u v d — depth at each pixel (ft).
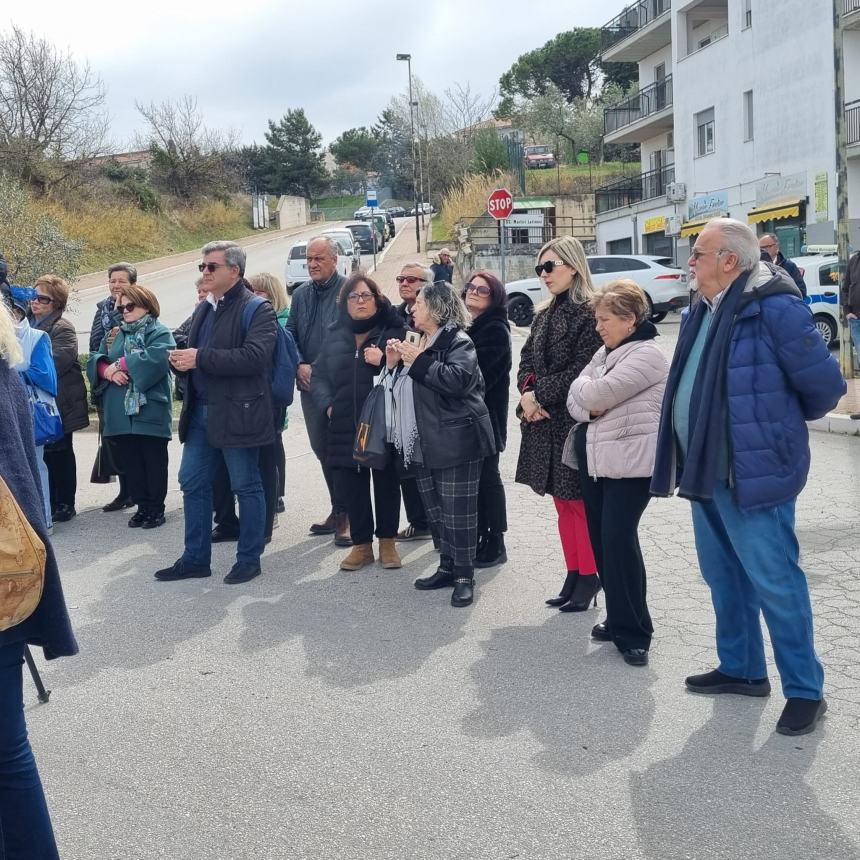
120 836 10.85
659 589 18.97
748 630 13.97
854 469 27.99
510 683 14.79
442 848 10.34
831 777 11.53
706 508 13.78
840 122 38.42
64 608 9.23
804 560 19.94
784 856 9.96
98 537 24.91
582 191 161.68
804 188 89.71
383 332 20.52
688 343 13.56
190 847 10.58
